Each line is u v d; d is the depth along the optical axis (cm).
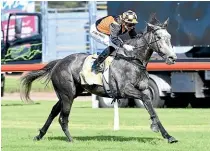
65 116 1989
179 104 3659
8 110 3381
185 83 3431
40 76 2039
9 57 4025
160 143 1902
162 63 3391
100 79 1925
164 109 3406
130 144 1889
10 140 2027
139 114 3089
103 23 1966
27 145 1895
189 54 3553
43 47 4109
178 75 3441
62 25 4753
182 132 2278
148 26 1881
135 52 1884
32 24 4253
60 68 1992
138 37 1897
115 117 2373
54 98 4469
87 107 3634
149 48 1877
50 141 1991
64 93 1988
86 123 2664
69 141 1970
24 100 2045
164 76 3497
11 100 4231
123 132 2281
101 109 3456
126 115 3036
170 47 1853
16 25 4081
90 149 1786
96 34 1984
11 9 4369
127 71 1877
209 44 3481
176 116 2938
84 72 1941
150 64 3403
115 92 1902
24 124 2645
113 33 1897
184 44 3525
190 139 2023
